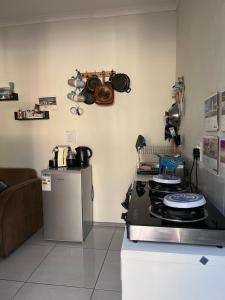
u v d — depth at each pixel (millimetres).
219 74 1301
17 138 3359
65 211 2783
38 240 2881
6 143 3395
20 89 3277
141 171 2439
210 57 1462
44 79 3207
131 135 3084
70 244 2771
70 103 3170
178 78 2596
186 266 960
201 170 1689
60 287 2016
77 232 2787
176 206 1064
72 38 3100
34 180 3068
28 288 2008
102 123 3129
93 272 2215
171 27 2898
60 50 3139
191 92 2006
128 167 3123
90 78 3066
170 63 2936
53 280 2107
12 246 2553
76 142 3203
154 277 982
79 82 3059
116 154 3133
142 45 2975
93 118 3143
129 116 3068
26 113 3225
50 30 3141
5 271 2246
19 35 3217
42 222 3219
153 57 2965
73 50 3109
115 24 3000
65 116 3199
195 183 1839
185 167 2051
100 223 3250
